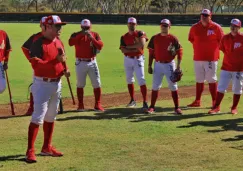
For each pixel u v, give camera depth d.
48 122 7.31
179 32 34.09
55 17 6.91
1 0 63.56
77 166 6.79
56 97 7.22
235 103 10.61
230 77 10.52
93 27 38.47
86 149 7.69
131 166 6.77
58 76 7.05
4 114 10.59
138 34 11.18
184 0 62.41
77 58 10.78
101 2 61.69
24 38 30.39
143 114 10.59
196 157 7.21
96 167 6.73
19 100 12.39
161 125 9.40
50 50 6.89
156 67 10.66
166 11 62.41
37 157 7.23
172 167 6.72
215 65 11.33
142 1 61.38
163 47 10.52
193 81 15.71
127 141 8.17
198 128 9.12
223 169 6.63
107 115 10.44
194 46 11.45
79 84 10.87
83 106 11.02
